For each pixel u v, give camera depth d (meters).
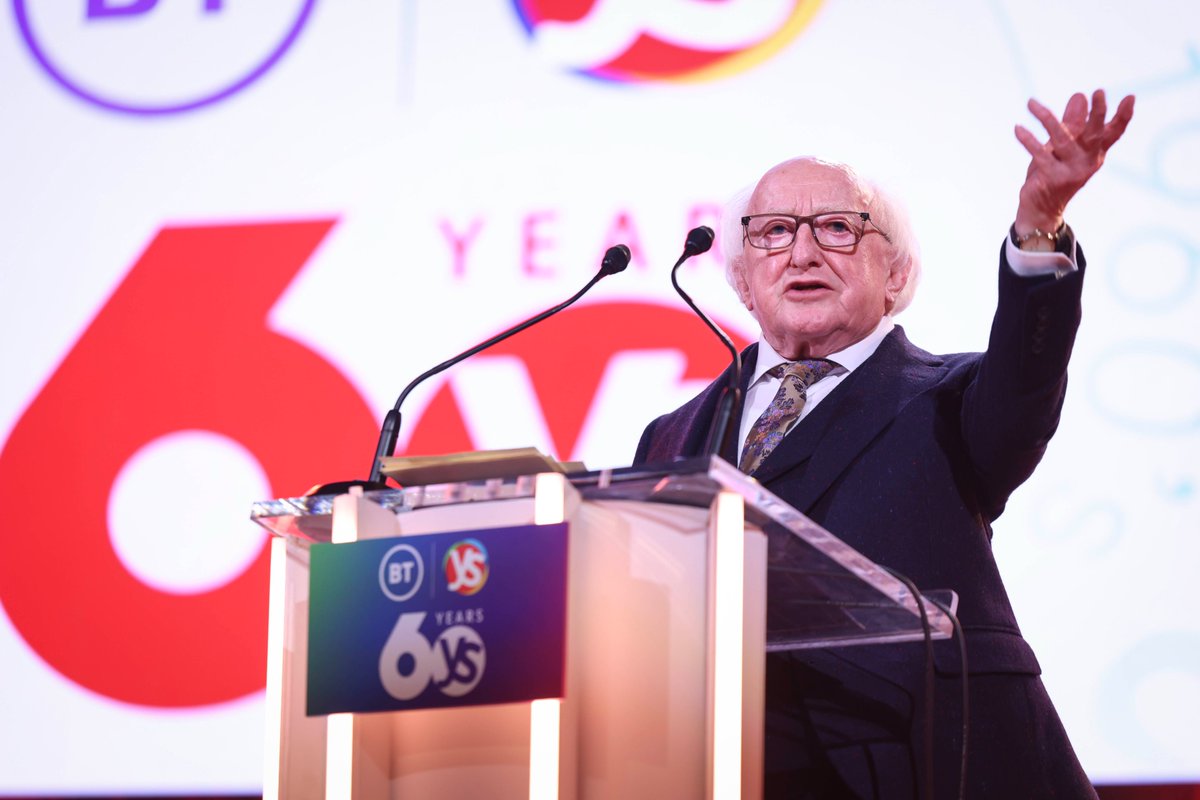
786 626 6.38
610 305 12.00
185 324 12.55
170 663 11.81
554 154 12.43
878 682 6.69
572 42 12.64
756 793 5.27
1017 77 11.96
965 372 7.58
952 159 11.92
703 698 5.19
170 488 12.20
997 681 6.83
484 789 5.32
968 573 7.12
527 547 5.26
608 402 11.79
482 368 12.03
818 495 7.26
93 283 12.77
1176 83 11.58
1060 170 6.64
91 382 12.52
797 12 12.40
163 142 13.00
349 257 12.49
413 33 12.90
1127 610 10.69
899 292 8.75
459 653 5.27
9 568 12.16
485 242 12.34
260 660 11.76
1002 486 7.39
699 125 12.31
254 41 13.10
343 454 12.10
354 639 5.46
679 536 5.35
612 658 5.32
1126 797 10.42
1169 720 10.48
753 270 8.49
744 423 8.19
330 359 12.31
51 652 11.94
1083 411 11.02
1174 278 11.20
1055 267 6.80
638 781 5.20
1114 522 10.83
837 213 8.35
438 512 5.62
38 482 12.34
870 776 6.46
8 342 12.70
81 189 12.99
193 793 11.55
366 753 5.48
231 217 12.75
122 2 13.37
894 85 12.14
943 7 12.17
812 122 12.20
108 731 11.73
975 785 6.56
